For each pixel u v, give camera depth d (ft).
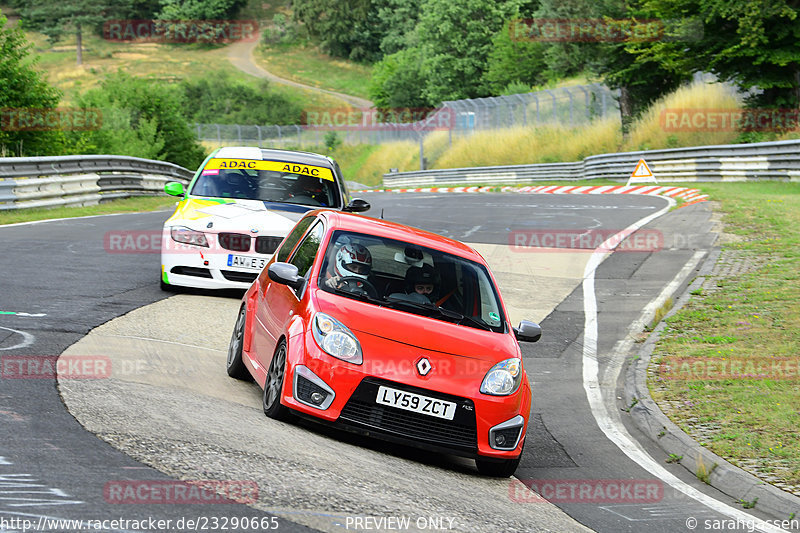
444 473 56.70
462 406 56.70
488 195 312.50
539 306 123.24
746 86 322.34
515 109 537.65
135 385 60.95
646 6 346.95
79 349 70.59
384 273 64.34
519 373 60.34
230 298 106.11
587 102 486.38
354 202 111.55
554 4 573.33
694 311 114.01
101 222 178.60
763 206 198.90
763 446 66.03
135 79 435.12
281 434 54.90
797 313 107.65
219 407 59.06
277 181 111.55
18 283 99.30
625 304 124.88
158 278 114.62
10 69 287.89
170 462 44.57
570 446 70.13
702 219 188.55
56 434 46.70
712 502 57.67
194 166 436.76
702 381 84.89
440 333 59.88
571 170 405.18
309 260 65.82
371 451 57.31
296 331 58.49
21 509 35.65
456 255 68.54
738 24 321.52
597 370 95.91
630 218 205.26
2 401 52.01
